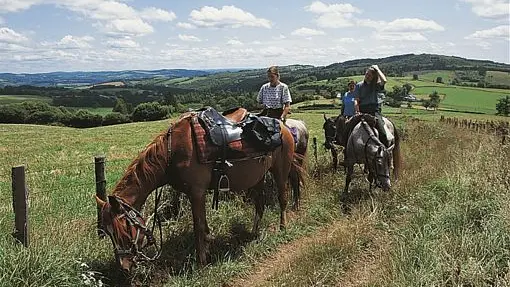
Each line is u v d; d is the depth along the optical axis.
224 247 7.17
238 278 6.33
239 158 6.70
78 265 5.31
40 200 9.16
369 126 9.47
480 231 6.48
